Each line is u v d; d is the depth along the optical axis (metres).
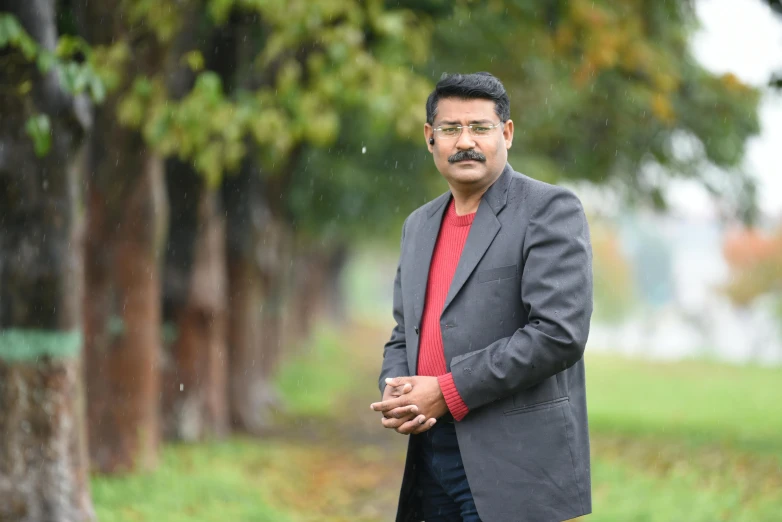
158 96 10.71
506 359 4.05
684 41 16.27
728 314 66.50
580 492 4.21
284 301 28.91
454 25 14.28
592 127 18.05
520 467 4.16
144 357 12.45
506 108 4.41
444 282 4.45
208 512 10.29
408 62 14.91
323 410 24.22
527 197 4.28
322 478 13.89
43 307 8.16
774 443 15.77
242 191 18.03
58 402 8.26
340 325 68.88
